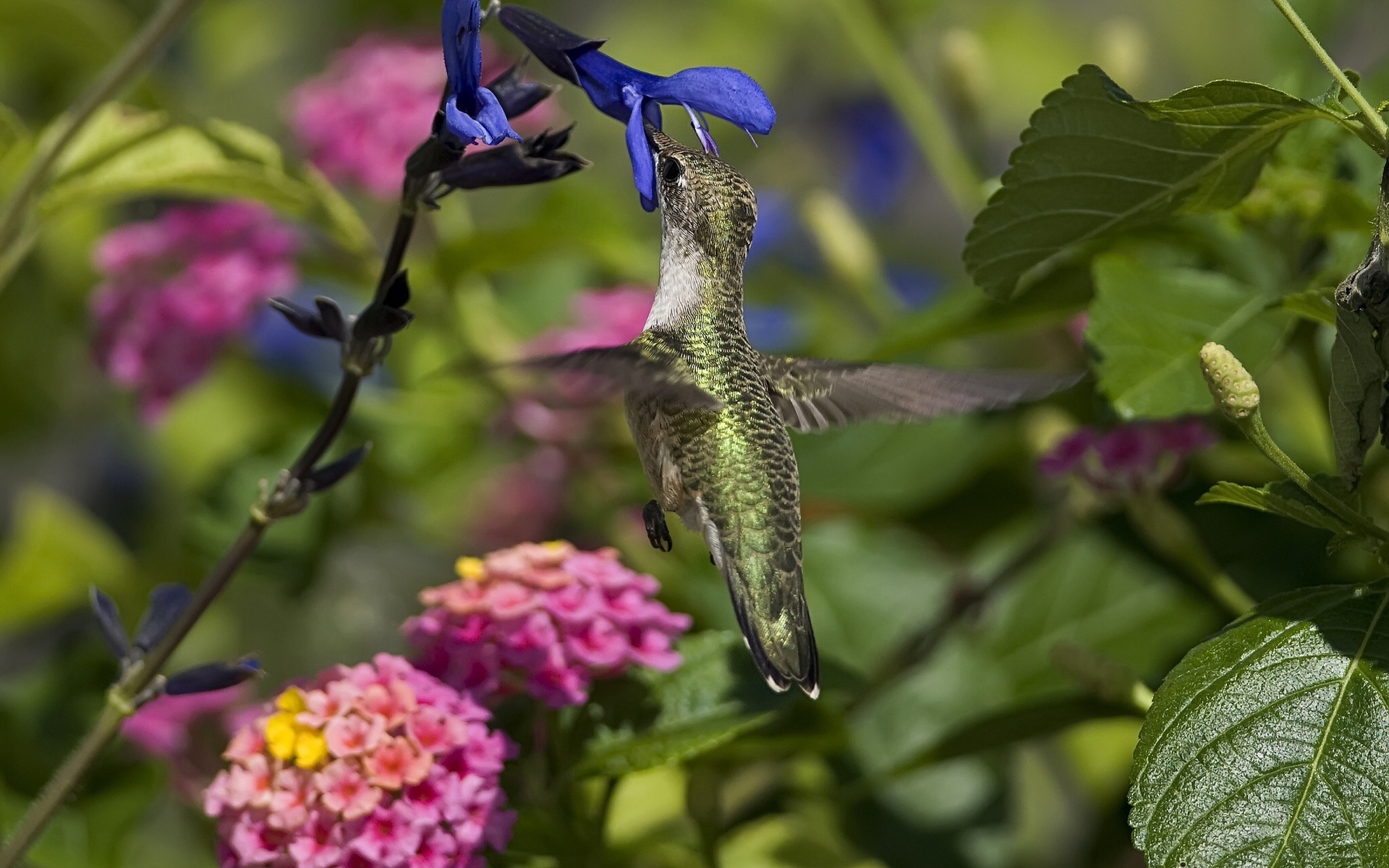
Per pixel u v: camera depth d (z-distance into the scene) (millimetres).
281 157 940
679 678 911
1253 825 842
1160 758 847
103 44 1018
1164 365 894
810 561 1000
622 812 976
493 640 893
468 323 1010
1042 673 979
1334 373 853
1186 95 861
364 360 860
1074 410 977
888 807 973
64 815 952
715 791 933
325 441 863
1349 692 846
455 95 851
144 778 962
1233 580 956
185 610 865
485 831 873
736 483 904
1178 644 975
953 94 999
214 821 964
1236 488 862
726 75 868
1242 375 851
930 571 999
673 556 1001
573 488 1028
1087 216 881
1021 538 996
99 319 1018
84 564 1014
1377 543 854
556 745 903
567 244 997
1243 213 914
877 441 995
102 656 989
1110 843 982
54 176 928
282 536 1008
